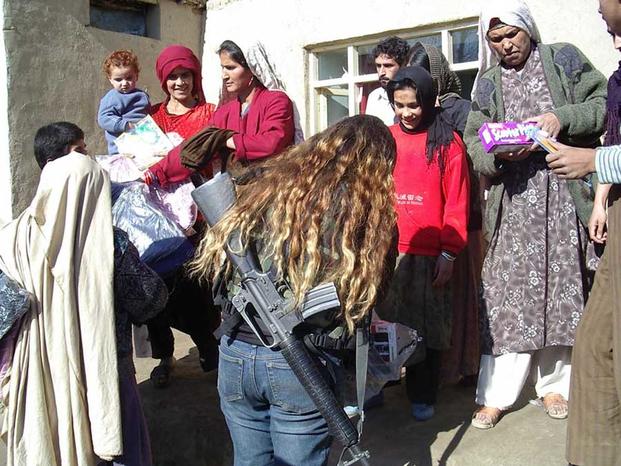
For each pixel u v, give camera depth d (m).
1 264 2.31
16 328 2.28
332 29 5.10
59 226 2.30
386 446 3.06
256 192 2.11
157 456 3.49
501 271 3.03
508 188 3.01
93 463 2.33
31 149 5.01
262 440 2.23
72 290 2.29
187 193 3.37
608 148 2.23
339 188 2.02
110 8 5.54
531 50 3.00
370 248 1.99
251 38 5.62
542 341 2.95
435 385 3.25
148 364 4.32
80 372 2.30
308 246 1.97
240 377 2.14
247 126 3.39
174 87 3.71
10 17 4.79
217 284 2.23
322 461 2.16
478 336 3.57
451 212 3.08
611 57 3.85
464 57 4.60
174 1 5.82
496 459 2.84
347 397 2.19
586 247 2.95
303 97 5.34
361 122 2.12
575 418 2.40
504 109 3.03
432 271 3.13
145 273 2.44
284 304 2.00
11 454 2.31
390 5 4.76
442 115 3.16
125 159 3.41
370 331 2.29
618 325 2.21
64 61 5.15
